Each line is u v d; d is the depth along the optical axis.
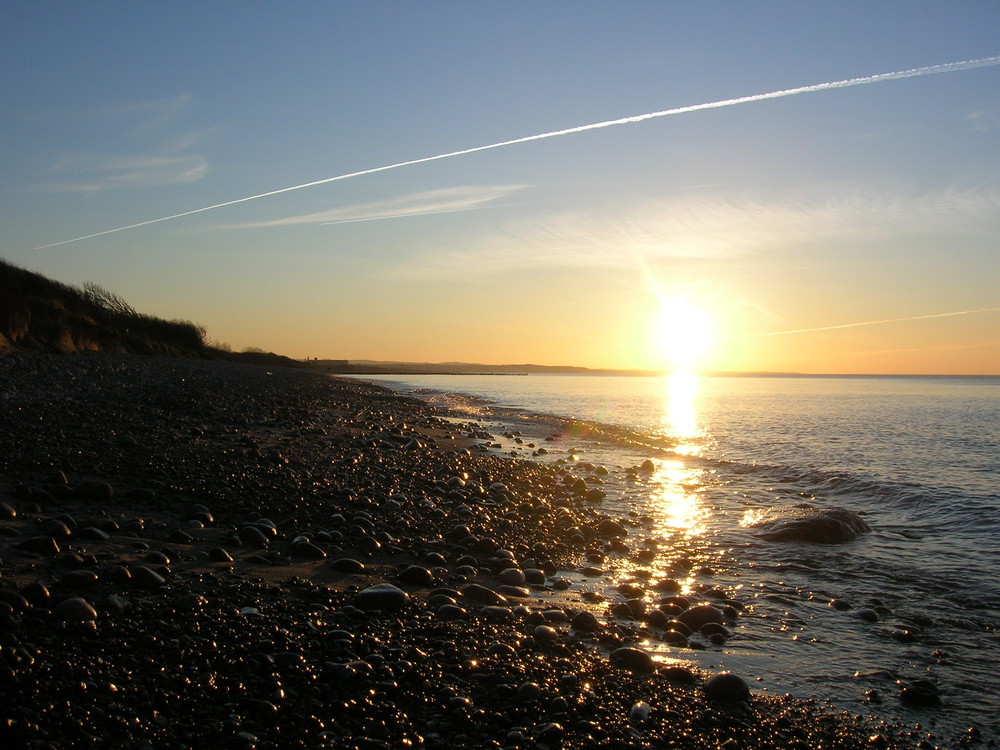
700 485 8.43
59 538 3.94
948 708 3.18
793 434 14.98
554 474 8.77
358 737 2.57
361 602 3.64
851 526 5.88
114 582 3.43
